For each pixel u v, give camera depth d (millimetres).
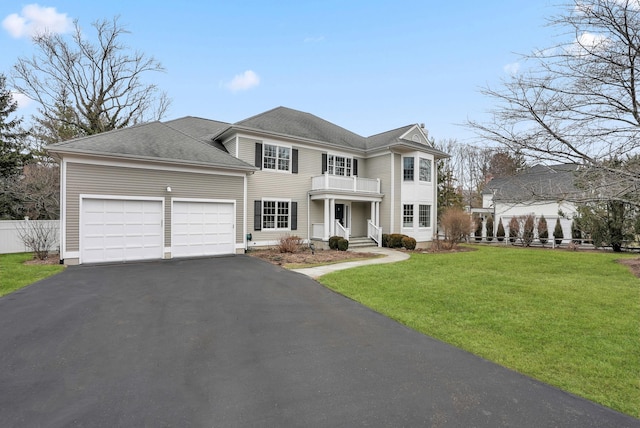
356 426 2705
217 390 3297
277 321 5539
